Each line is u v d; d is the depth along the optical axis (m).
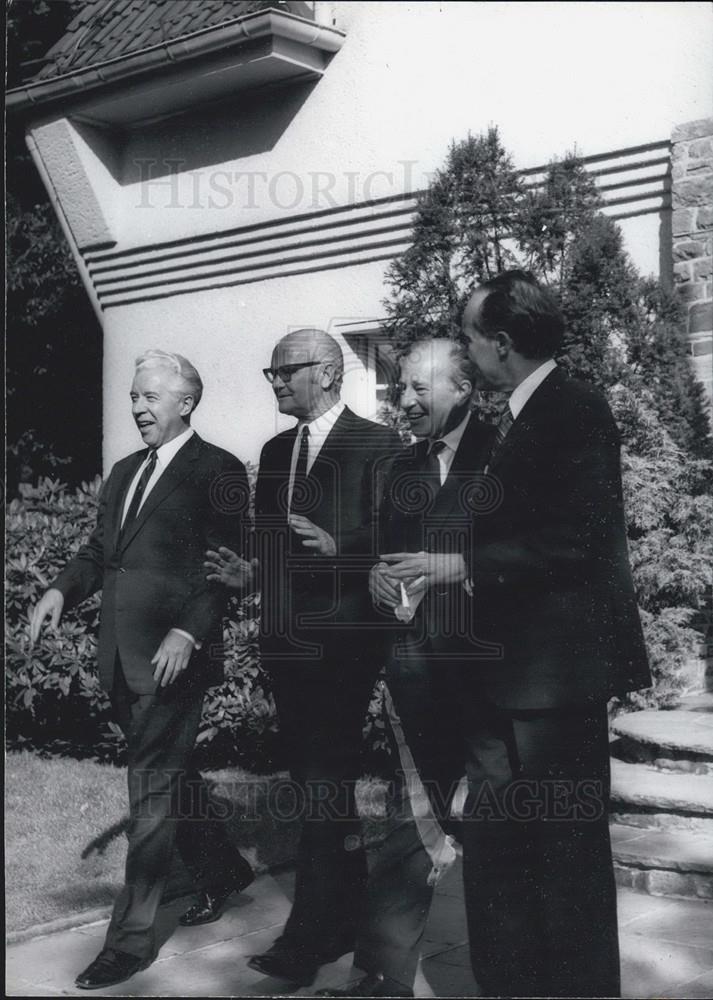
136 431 5.15
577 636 2.67
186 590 3.26
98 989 3.11
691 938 3.32
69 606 3.44
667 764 4.09
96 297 5.11
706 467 4.16
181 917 3.54
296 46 4.75
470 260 4.07
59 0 5.24
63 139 4.93
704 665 4.44
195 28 4.98
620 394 4.09
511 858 2.78
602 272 4.08
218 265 4.77
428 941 3.38
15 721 5.54
